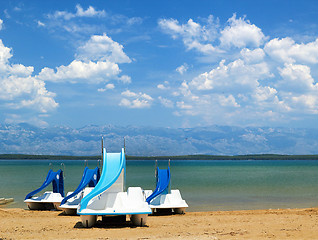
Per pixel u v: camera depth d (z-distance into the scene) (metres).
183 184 50.59
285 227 15.02
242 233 13.88
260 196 34.44
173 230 15.05
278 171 103.88
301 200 31.14
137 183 53.31
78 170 103.94
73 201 21.95
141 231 14.81
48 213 22.62
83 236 13.62
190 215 21.30
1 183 52.41
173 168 136.38
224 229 15.05
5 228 15.72
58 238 13.17
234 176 74.50
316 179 62.47
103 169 18.34
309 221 16.62
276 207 26.78
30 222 17.69
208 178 66.69
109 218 17.89
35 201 24.64
